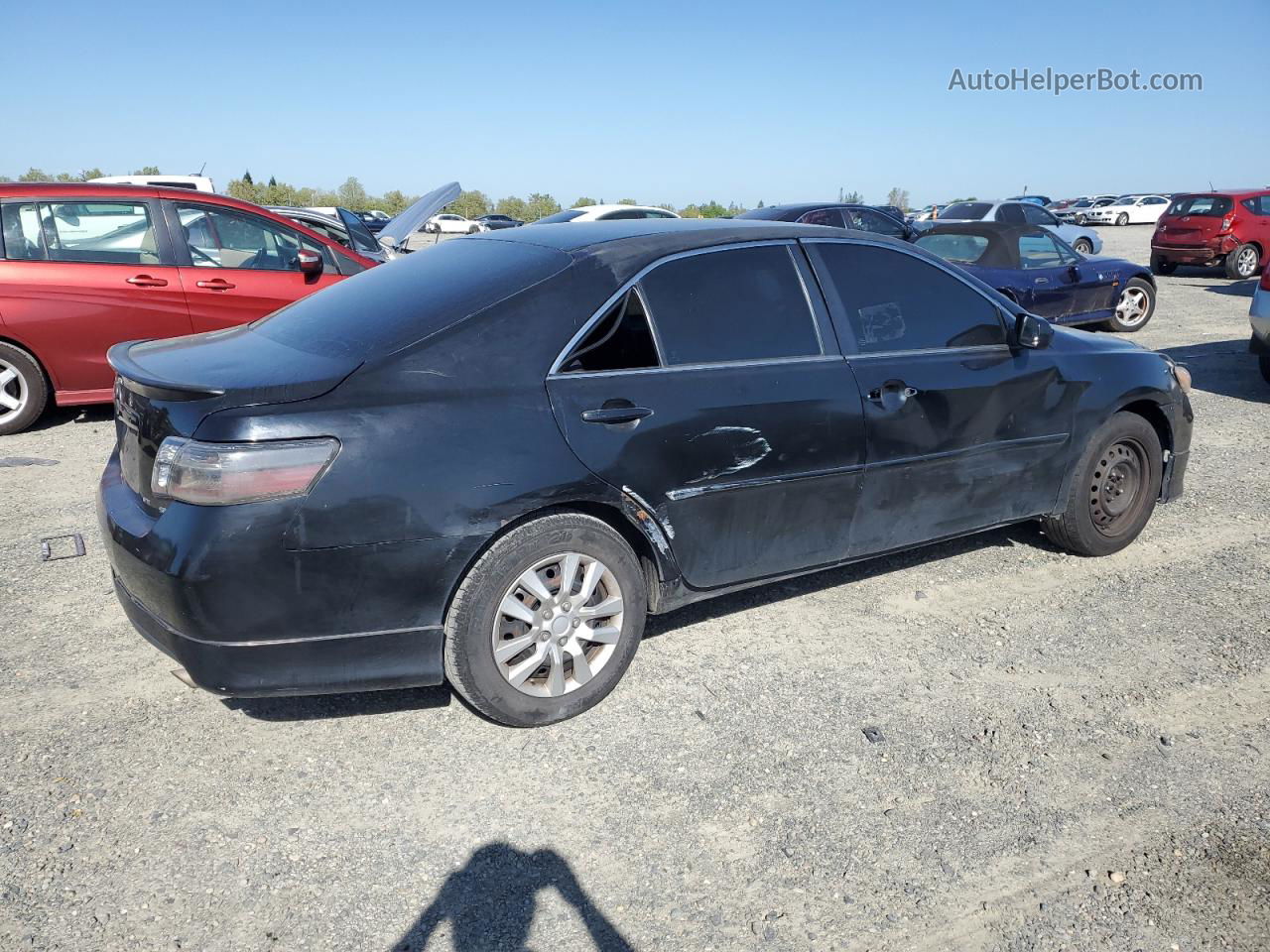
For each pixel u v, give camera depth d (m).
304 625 2.94
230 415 2.84
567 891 2.63
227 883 2.62
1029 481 4.52
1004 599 4.48
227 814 2.90
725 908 2.57
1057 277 10.84
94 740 3.26
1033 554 5.02
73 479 6.00
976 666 3.86
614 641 3.45
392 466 2.95
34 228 7.00
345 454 2.90
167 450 2.88
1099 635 4.14
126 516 3.07
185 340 3.81
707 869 2.72
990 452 4.31
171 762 3.15
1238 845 2.86
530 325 3.27
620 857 2.76
